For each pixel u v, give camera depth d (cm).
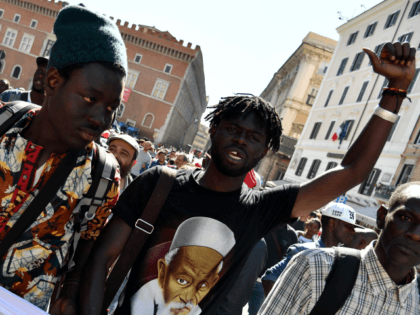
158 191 140
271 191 156
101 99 116
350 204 2123
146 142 891
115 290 138
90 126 117
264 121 140
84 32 113
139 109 5434
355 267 151
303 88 4238
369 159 153
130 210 141
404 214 141
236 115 137
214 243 140
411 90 2066
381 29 2588
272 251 374
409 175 1859
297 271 157
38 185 126
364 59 2689
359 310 146
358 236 306
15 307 81
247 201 147
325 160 2723
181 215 139
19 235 124
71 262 145
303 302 154
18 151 124
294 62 4888
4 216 125
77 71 113
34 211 125
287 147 3903
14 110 126
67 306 131
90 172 136
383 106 156
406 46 151
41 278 133
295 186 156
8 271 125
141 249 141
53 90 117
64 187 130
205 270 141
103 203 142
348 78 2802
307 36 4403
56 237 133
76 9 117
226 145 137
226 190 142
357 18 2905
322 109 3033
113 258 139
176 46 5378
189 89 6188
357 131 2453
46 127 123
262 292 354
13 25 5578
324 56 4203
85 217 138
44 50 5528
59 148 127
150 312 139
